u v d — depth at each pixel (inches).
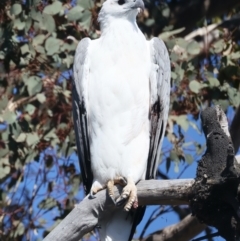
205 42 497.7
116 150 355.9
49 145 470.3
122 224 353.1
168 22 527.2
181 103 470.9
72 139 461.1
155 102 363.6
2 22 470.6
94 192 354.9
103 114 356.5
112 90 355.3
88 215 341.7
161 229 473.4
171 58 462.3
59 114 469.1
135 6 373.1
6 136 461.7
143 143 359.9
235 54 483.2
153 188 326.0
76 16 460.1
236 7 592.4
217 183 302.7
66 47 467.5
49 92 470.9
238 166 304.5
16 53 469.7
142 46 365.7
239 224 305.1
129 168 355.9
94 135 359.6
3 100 463.2
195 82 460.8
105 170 357.4
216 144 306.7
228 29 525.7
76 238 340.8
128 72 357.4
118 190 354.9
